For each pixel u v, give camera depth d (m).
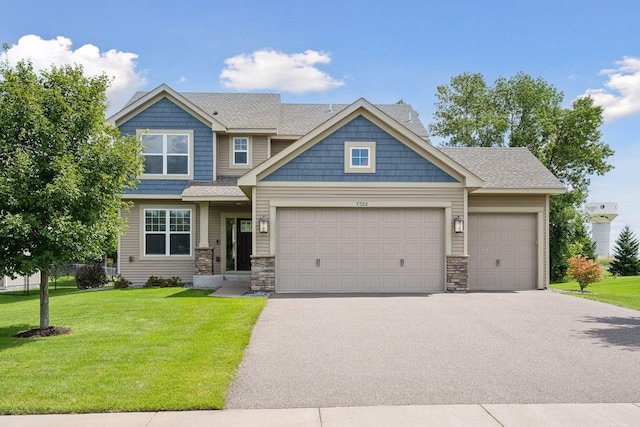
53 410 5.76
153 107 19.64
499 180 17.47
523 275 17.34
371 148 15.47
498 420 5.54
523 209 17.30
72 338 9.32
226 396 6.30
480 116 37.69
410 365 7.62
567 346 8.75
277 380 6.92
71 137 10.09
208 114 19.62
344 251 15.51
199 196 17.97
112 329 10.07
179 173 19.62
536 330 10.01
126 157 10.46
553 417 5.63
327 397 6.28
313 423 5.46
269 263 15.27
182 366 7.36
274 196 15.31
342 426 5.38
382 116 15.35
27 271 9.52
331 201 15.38
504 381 6.89
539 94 35.25
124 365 7.39
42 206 9.39
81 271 20.16
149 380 6.71
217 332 9.63
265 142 20.48
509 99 36.50
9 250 9.75
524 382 6.85
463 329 10.08
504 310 12.22
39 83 10.09
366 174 15.47
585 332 9.84
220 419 5.57
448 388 6.61
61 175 9.40
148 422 5.47
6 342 9.07
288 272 15.44
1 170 9.23
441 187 15.52
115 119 19.39
